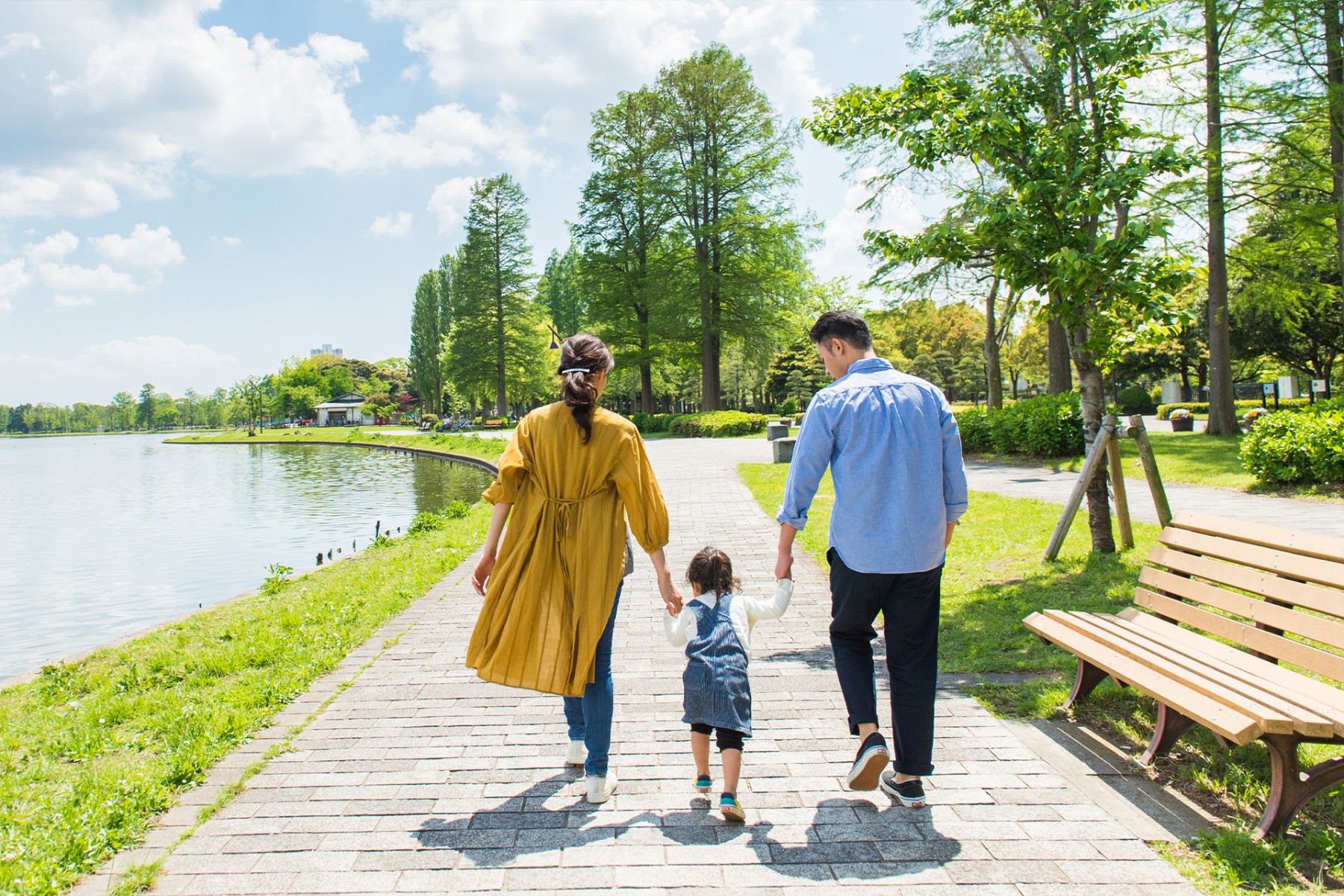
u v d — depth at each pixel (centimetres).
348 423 11550
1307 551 301
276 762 347
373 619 612
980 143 645
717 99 3691
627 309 4319
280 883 249
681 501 1295
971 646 473
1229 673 288
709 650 293
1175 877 237
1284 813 249
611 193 4234
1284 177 1747
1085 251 621
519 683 281
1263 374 4456
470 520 1262
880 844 261
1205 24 1584
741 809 278
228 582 1132
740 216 3634
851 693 281
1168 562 386
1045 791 294
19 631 902
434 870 253
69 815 290
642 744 354
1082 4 698
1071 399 1603
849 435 277
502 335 5991
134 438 13825
